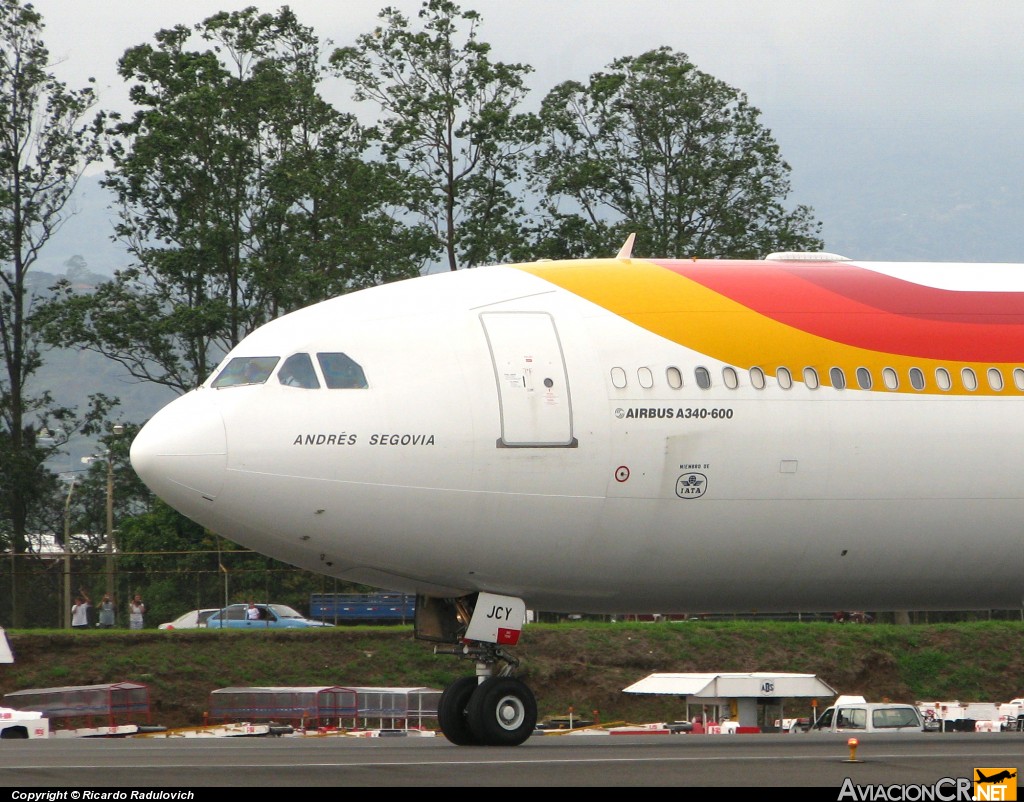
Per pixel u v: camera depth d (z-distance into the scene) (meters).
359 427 71.56
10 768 58.56
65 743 82.94
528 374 73.56
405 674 154.50
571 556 74.81
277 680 150.88
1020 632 179.88
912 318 80.56
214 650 153.25
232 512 71.62
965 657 175.00
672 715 157.12
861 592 81.19
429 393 72.44
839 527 77.88
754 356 76.94
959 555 80.69
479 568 74.38
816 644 172.38
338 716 140.75
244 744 80.62
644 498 74.38
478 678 76.44
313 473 71.19
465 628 78.56
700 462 74.94
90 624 175.25
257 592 189.62
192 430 71.12
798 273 82.06
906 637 176.88
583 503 73.62
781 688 134.12
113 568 177.75
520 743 74.88
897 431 78.00
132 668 148.00
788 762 61.62
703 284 79.25
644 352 75.50
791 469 76.31
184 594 180.00
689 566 76.75
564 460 73.06
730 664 166.62
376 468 71.44
